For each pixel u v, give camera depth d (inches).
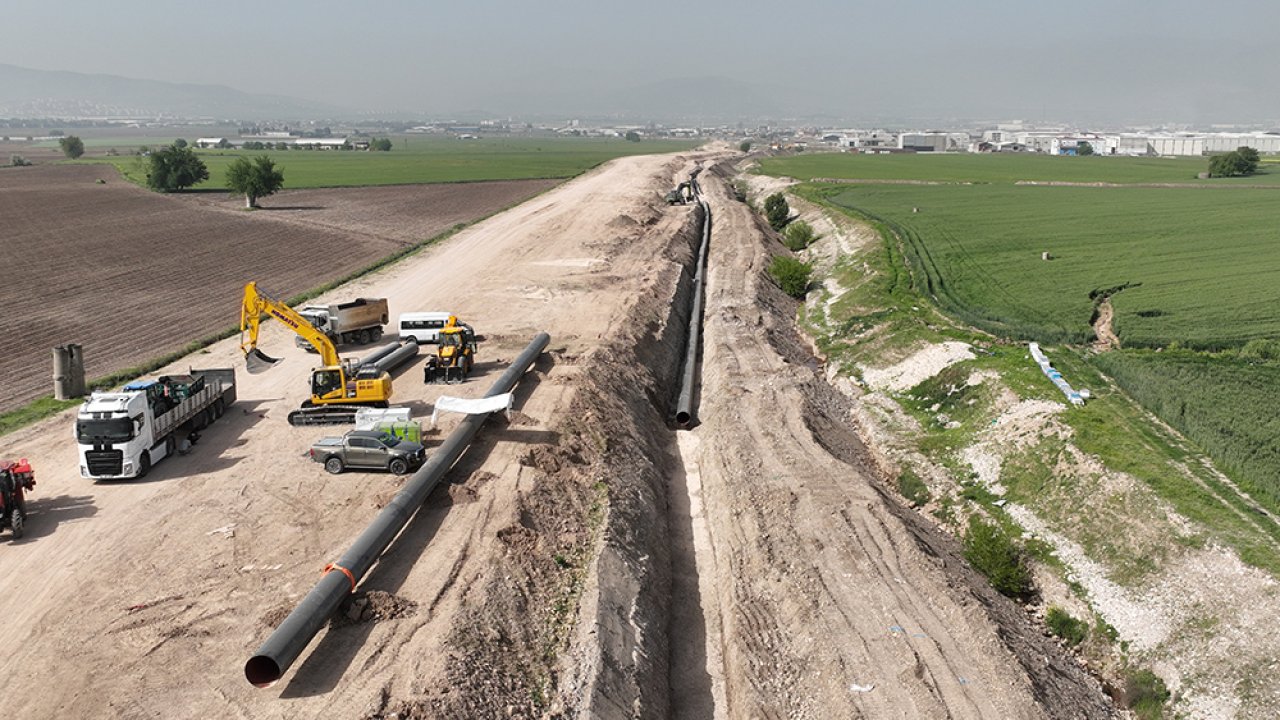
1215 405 1349.7
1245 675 853.2
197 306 2367.1
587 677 826.8
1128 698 907.4
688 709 901.2
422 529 1065.5
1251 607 911.0
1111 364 1589.6
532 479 1191.6
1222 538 1008.2
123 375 1683.1
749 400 1620.3
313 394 1462.8
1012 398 1487.5
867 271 2564.0
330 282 2608.3
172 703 757.3
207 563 989.2
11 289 2566.4
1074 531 1137.4
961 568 1109.1
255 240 3494.1
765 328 2119.8
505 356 1822.1
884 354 1875.0
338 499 1154.0
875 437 1565.0
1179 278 2331.4
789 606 1001.5
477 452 1286.9
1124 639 964.6
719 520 1251.2
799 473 1306.6
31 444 1347.2
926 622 944.9
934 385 1667.1
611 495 1190.9
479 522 1080.8
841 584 1021.2
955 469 1376.7
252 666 753.6
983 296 2207.2
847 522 1146.7
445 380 1668.3
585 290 2405.3
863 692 841.5
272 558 999.6
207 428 1434.5
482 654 833.5
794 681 898.7
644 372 1786.4
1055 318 1969.7
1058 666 935.0
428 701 744.3
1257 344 1670.8
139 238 3531.0
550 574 999.0
